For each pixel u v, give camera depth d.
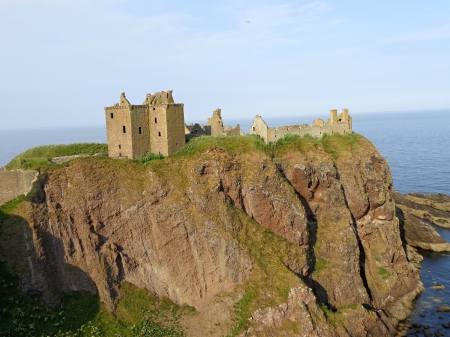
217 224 63.72
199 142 71.62
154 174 65.50
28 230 56.53
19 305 53.66
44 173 60.78
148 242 63.88
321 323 59.44
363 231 82.81
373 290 77.12
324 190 78.25
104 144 79.56
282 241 66.81
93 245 60.59
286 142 81.12
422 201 131.62
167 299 63.34
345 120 95.00
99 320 57.28
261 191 68.81
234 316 58.97
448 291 81.31
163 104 72.94
